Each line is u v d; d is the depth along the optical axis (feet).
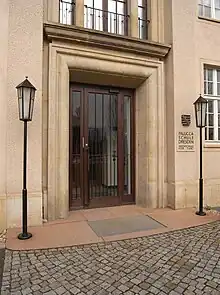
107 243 12.62
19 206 14.66
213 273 9.59
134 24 19.20
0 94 14.47
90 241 12.67
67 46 16.74
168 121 19.54
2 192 14.34
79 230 14.28
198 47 20.67
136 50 18.44
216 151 20.95
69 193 18.54
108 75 18.24
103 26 19.03
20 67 14.99
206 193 20.27
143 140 19.85
